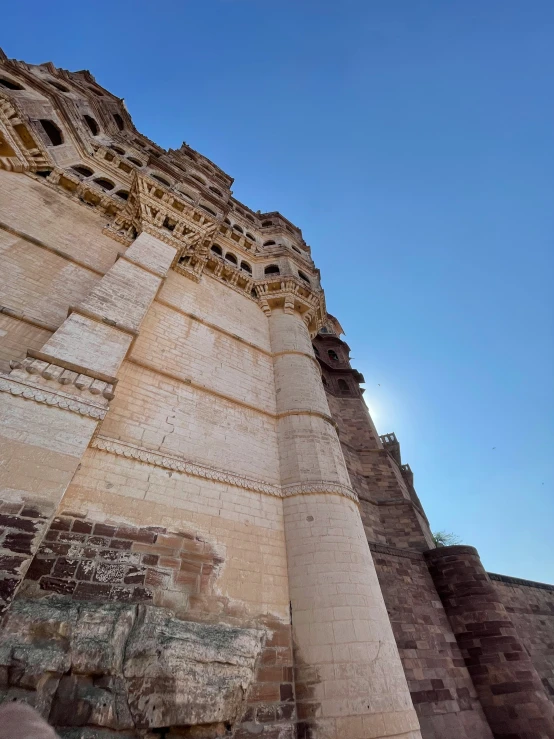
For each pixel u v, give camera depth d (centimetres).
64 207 1381
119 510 693
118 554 639
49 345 747
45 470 560
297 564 861
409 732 655
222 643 582
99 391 714
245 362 1391
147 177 1594
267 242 2744
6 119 1323
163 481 795
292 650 735
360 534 984
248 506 909
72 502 650
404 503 2089
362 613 781
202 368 1192
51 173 1448
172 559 697
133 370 969
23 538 485
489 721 1162
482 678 1248
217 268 1766
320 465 1084
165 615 579
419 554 1627
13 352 785
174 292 1397
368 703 656
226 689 529
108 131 2341
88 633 480
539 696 1177
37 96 1688
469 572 1508
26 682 408
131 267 1187
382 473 2338
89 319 872
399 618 1279
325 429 1238
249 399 1248
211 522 808
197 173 2956
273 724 618
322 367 3247
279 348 1589
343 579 824
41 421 609
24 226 1156
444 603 1469
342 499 1016
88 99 2261
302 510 962
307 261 2627
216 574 738
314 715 644
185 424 966
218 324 1454
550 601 2100
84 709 423
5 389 611
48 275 1052
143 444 841
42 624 461
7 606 435
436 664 1220
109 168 1817
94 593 575
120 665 474
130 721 441
